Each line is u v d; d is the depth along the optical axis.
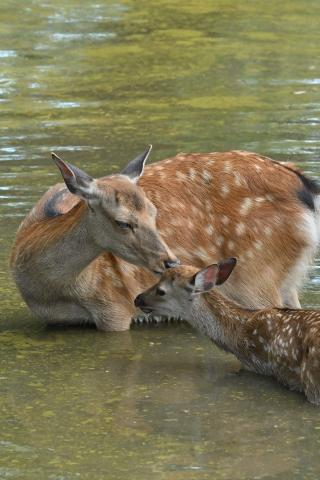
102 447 10.23
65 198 13.70
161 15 27.56
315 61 23.70
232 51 24.48
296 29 26.11
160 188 13.07
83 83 22.55
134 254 12.38
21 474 9.69
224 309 12.31
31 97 21.73
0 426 10.69
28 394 11.45
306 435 10.46
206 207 13.07
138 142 19.00
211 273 12.28
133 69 23.34
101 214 12.33
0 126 19.95
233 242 13.02
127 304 13.22
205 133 19.41
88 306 13.12
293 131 19.48
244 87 22.22
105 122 20.20
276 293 13.12
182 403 11.23
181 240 12.94
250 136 19.20
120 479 9.59
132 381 11.80
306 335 11.37
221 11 27.95
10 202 16.34
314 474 9.67
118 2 28.91
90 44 25.06
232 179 13.15
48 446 10.25
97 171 17.47
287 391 11.60
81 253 12.66
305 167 17.42
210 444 10.27
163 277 12.55
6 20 26.92
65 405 11.18
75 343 12.89
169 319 13.62
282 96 21.62
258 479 9.58
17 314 13.80
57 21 26.88
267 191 13.12
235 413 10.98
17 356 12.48
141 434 10.49
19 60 23.88
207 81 22.64
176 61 23.84
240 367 12.28
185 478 9.59
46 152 18.55
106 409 11.08
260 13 27.70
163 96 21.77
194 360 12.45
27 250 12.95
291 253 13.10
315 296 13.95
